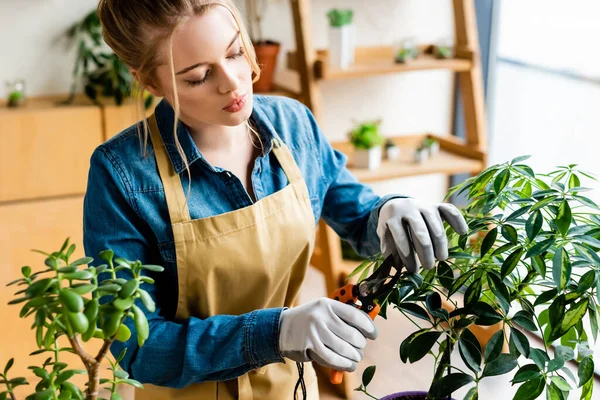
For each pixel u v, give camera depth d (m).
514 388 2.86
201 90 1.22
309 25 2.91
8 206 2.83
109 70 2.96
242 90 1.24
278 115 1.52
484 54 3.74
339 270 3.03
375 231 1.44
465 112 3.41
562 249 1.09
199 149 1.39
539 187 1.29
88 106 2.92
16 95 2.95
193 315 1.39
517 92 3.63
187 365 1.23
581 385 1.10
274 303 1.50
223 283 1.38
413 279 1.23
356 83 3.73
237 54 1.23
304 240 1.45
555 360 1.09
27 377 2.92
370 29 3.66
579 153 3.30
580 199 1.15
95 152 1.34
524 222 1.17
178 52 1.17
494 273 1.15
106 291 0.86
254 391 1.44
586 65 3.19
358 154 3.26
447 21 3.79
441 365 1.18
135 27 1.19
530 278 1.19
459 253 1.25
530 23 3.47
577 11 3.19
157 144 1.35
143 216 1.32
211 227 1.35
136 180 1.33
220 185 1.38
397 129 3.89
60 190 2.92
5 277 2.87
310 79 2.94
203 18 1.16
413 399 1.23
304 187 1.47
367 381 1.21
